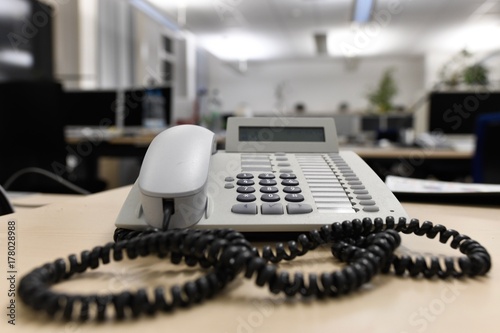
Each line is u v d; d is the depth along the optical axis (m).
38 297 0.21
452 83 3.30
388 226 0.33
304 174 0.41
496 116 2.03
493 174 2.06
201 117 4.07
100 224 0.41
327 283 0.24
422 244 0.33
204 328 0.20
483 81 3.29
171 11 4.55
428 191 0.57
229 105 8.73
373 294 0.24
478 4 4.59
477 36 6.09
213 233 0.29
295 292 0.23
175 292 0.22
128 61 4.75
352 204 0.36
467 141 2.66
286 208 0.35
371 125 4.75
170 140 0.37
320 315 0.22
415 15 4.98
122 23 4.60
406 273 0.27
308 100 8.54
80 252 0.29
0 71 2.57
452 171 2.59
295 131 0.50
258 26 5.50
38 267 0.25
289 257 0.30
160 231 0.30
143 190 0.33
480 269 0.27
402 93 8.14
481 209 0.53
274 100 8.62
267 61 8.38
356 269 0.24
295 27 5.58
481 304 0.23
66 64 3.71
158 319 0.21
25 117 1.71
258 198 0.36
